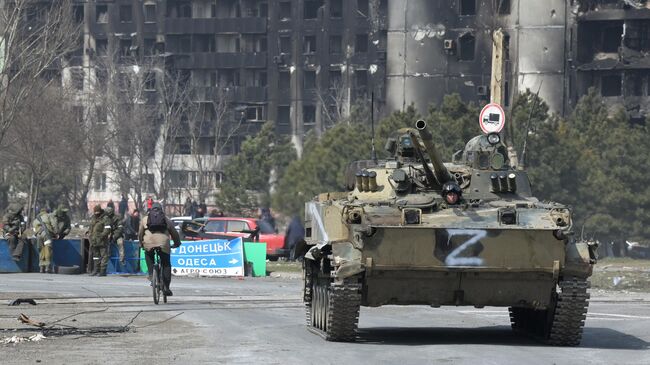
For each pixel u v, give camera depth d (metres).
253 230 146.75
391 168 59.34
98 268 110.88
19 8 171.25
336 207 54.28
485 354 48.09
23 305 74.06
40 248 114.25
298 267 127.94
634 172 181.25
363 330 60.94
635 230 179.88
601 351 50.44
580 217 178.62
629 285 108.31
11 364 44.78
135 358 46.50
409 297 53.81
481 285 53.38
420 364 44.56
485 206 54.88
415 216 52.38
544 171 173.00
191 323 61.75
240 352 48.34
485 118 93.75
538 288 53.28
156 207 75.06
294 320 65.06
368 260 51.84
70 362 45.34
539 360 46.34
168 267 75.44
